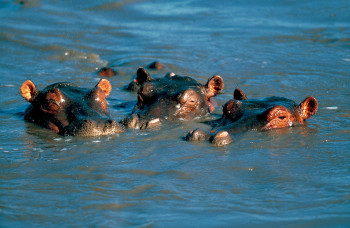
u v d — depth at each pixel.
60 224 26.62
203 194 30.08
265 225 26.05
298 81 61.47
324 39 82.56
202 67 69.44
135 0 111.19
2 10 100.88
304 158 35.91
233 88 59.84
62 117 43.72
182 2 111.81
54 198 29.73
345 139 40.12
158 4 109.94
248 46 79.75
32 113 47.12
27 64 71.00
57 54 76.69
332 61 70.56
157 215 27.41
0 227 26.33
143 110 47.25
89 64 72.44
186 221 26.67
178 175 33.03
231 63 71.00
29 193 30.42
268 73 65.75
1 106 52.66
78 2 108.19
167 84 49.41
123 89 60.88
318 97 54.31
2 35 84.06
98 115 43.50
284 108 43.34
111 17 99.81
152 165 34.94
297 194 29.72
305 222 26.22
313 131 42.38
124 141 40.38
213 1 111.69
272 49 77.81
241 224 26.20
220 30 90.00
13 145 39.91
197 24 94.69
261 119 43.06
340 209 27.53
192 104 47.16
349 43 79.75
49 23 93.69
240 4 109.06
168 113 45.97
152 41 83.81
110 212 27.88
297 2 108.12
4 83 61.53
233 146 38.78
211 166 34.56
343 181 31.36
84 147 38.94
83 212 27.92
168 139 40.88
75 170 34.16
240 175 32.91
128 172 33.69
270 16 98.75
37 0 107.62
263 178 32.31
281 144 39.09
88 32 89.31
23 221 27.00
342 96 54.47
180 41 83.44
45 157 36.91
